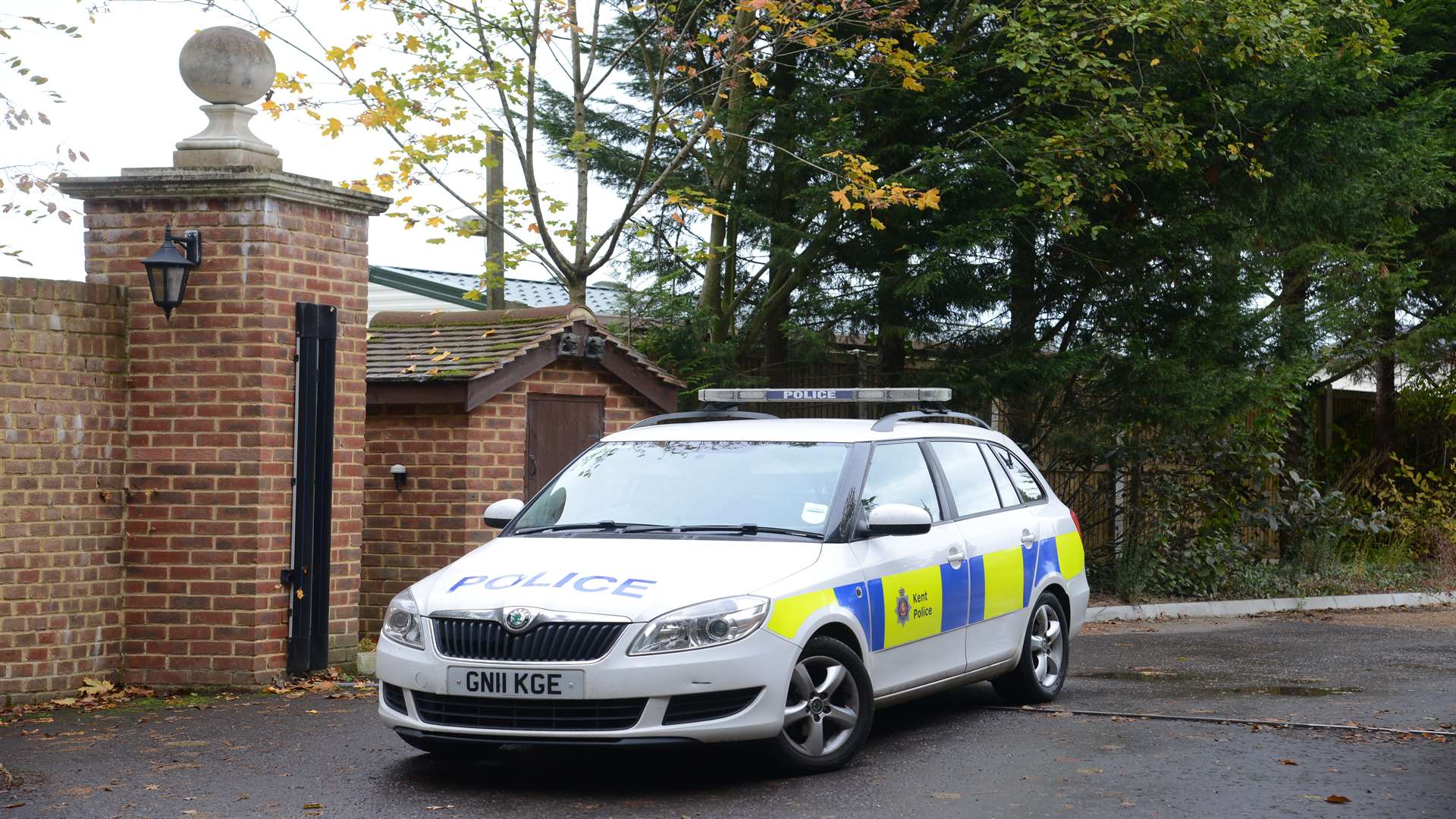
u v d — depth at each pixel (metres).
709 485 7.93
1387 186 17.09
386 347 12.81
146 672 9.93
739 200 16.42
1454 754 7.57
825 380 17.98
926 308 15.74
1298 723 8.47
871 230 15.81
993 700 9.51
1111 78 15.35
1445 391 22.00
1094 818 6.22
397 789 6.90
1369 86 16.17
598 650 6.59
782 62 16.20
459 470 12.07
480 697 6.71
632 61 16.62
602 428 13.12
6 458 9.27
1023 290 16.17
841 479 7.83
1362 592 17.92
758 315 17.09
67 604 9.60
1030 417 17.17
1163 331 16.50
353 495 10.58
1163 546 16.98
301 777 7.18
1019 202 15.36
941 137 16.47
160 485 9.95
